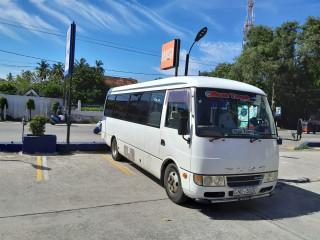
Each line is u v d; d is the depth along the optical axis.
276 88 40.38
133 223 4.25
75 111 27.11
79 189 5.69
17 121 23.47
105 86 45.81
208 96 4.89
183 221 4.47
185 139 4.73
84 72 44.22
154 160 6.01
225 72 48.28
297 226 4.61
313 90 43.19
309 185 7.37
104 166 7.80
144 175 7.09
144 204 5.10
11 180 5.95
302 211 5.36
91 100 41.62
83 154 9.33
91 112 27.58
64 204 4.83
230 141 4.71
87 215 4.43
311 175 8.38
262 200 5.92
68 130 9.33
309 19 41.56
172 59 16.89
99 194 5.46
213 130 4.70
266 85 39.75
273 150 5.14
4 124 19.72
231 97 5.04
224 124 4.84
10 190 5.34
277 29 43.25
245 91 5.23
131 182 6.42
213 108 4.85
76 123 25.52
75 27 9.24
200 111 4.75
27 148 8.62
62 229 3.90
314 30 40.44
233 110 4.99
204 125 4.69
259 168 4.91
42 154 8.75
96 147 10.04
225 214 4.93
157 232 4.00
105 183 6.22
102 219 4.32
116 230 3.98
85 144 9.84
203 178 4.52
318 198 6.26
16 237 3.59
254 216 4.93
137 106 7.25
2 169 6.74
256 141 4.93
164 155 5.55
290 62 39.50
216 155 4.58
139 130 6.82
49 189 5.55
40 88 42.62
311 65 40.47
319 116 48.94
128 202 5.14
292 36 40.66
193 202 5.34
